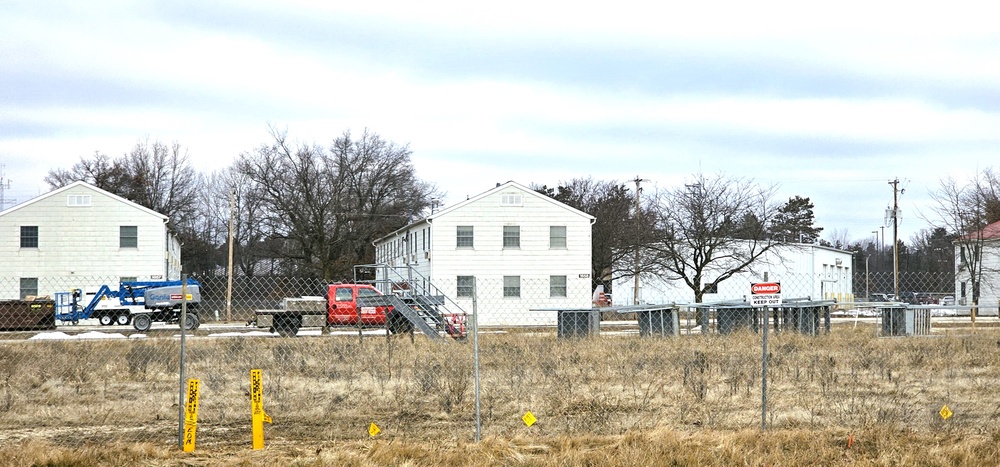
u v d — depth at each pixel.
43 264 48.22
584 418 12.67
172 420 13.22
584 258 49.66
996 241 58.19
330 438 11.56
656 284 56.75
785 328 30.17
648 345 22.70
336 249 69.88
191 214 79.94
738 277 56.19
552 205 49.66
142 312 38.22
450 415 13.27
